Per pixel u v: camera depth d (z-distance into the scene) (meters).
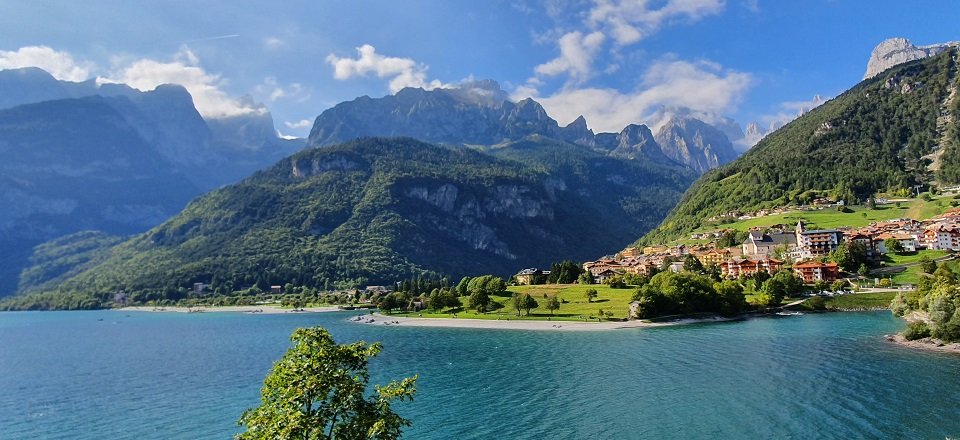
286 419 26.23
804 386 80.19
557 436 64.69
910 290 177.62
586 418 70.81
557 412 74.00
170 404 88.38
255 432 27.09
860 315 164.12
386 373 102.81
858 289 195.75
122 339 192.00
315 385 26.92
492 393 85.56
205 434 72.12
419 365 110.38
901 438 58.78
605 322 167.88
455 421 71.94
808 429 62.56
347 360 28.94
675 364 100.38
